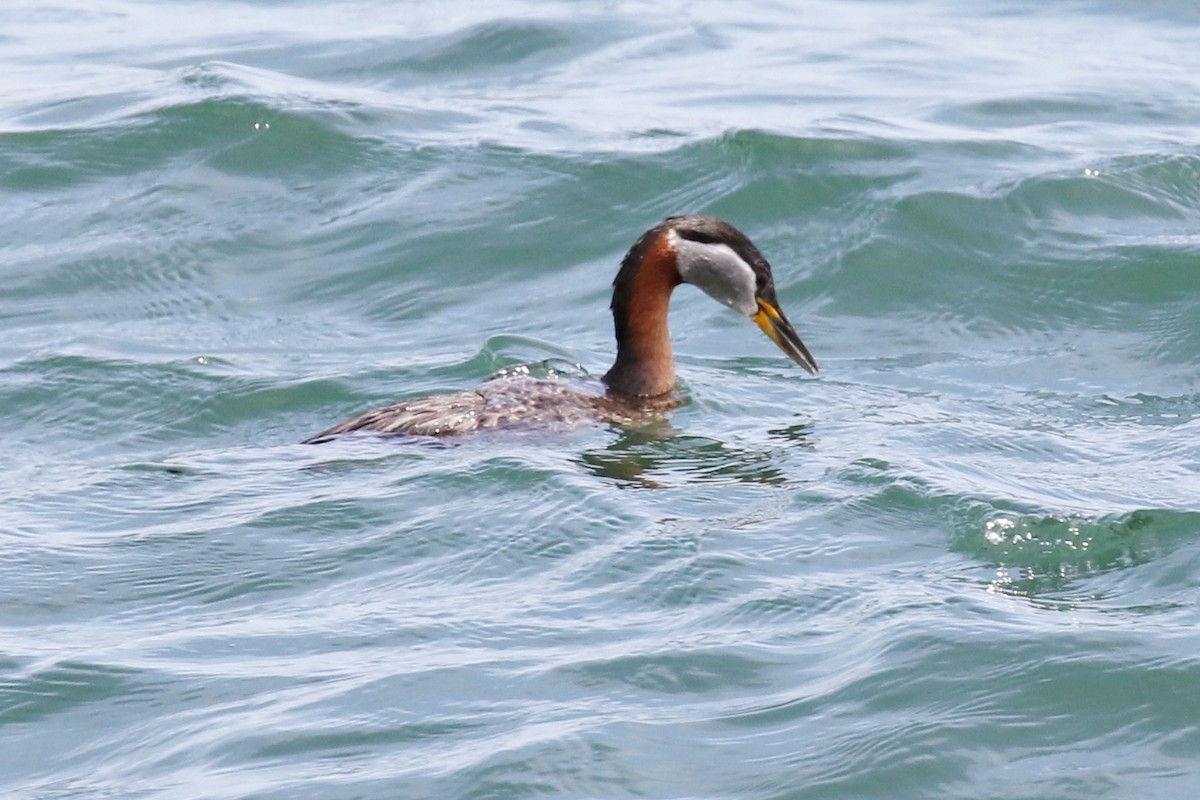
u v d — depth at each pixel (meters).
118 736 10.11
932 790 9.53
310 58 28.44
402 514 13.09
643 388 16.42
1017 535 12.45
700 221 16.75
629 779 9.50
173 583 12.12
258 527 12.91
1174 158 22.39
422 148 23.23
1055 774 9.65
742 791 9.45
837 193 21.55
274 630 11.34
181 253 20.81
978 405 16.55
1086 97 26.02
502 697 10.34
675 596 11.67
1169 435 15.29
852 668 10.59
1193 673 10.45
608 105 25.53
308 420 16.36
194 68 25.98
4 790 9.62
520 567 12.23
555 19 30.17
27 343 18.47
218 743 9.92
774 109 25.19
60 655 11.00
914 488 13.28
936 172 21.92
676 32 30.20
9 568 12.30
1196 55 28.86
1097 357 18.12
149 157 22.94
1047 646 10.76
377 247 20.97
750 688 10.45
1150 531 12.55
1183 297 19.22
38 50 29.42
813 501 13.23
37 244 21.08
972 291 19.67
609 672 10.62
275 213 21.73
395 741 9.88
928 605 11.34
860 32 30.61
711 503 13.27
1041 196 21.28
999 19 31.80
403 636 11.18
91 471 14.56
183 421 16.28
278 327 19.17
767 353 18.55
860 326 19.19
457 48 28.75
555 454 14.38
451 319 19.47
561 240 21.09
